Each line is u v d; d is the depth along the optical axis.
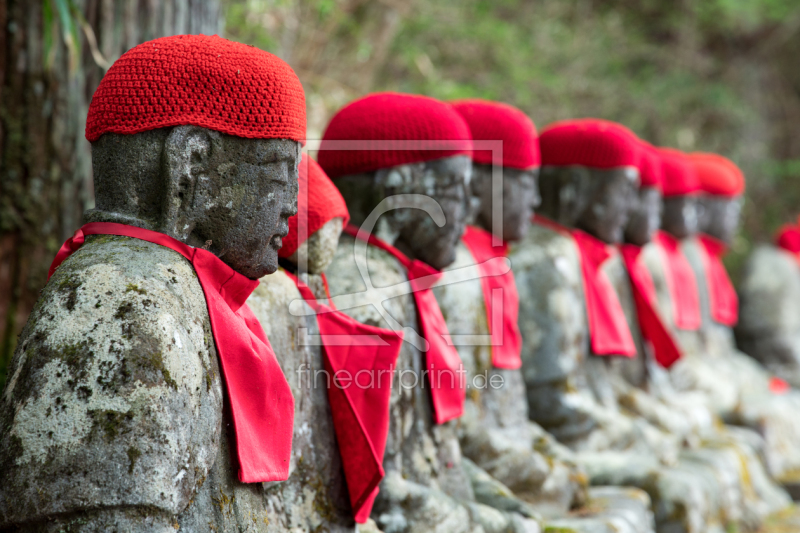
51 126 3.76
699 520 4.52
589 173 4.76
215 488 1.85
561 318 4.51
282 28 6.62
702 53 12.80
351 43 7.68
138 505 1.60
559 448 4.14
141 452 1.61
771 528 5.45
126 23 3.73
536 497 3.80
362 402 2.67
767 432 6.45
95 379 1.62
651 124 11.72
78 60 3.74
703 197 7.45
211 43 1.89
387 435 2.94
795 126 13.37
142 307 1.70
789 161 13.02
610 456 4.54
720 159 7.72
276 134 1.92
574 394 4.55
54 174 3.78
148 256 1.80
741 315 8.44
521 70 8.79
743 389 7.26
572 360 4.56
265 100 1.89
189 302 1.81
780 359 8.26
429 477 3.10
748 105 12.74
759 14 12.34
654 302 5.82
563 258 4.61
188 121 1.83
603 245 4.82
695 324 6.68
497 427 3.86
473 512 3.14
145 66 1.84
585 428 4.52
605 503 4.07
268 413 2.00
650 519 4.19
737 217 7.68
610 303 4.88
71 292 1.70
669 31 12.55
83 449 1.58
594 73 10.55
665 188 6.50
